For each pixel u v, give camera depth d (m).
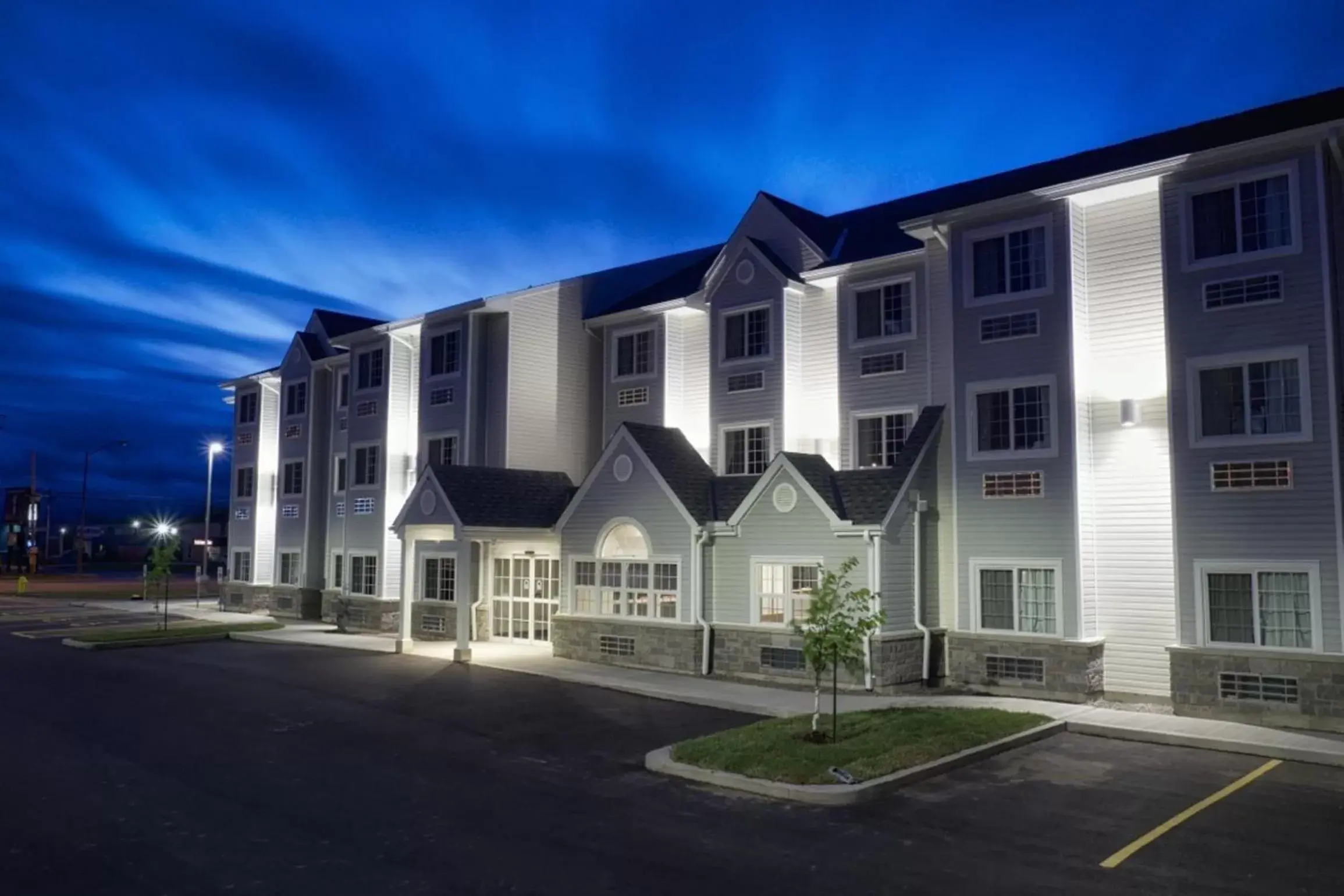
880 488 19.84
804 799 11.18
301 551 36.31
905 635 19.34
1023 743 14.21
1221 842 9.67
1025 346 19.09
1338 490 15.53
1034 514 18.75
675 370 26.88
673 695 18.39
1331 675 15.20
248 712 16.95
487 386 28.09
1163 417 17.95
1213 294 17.00
